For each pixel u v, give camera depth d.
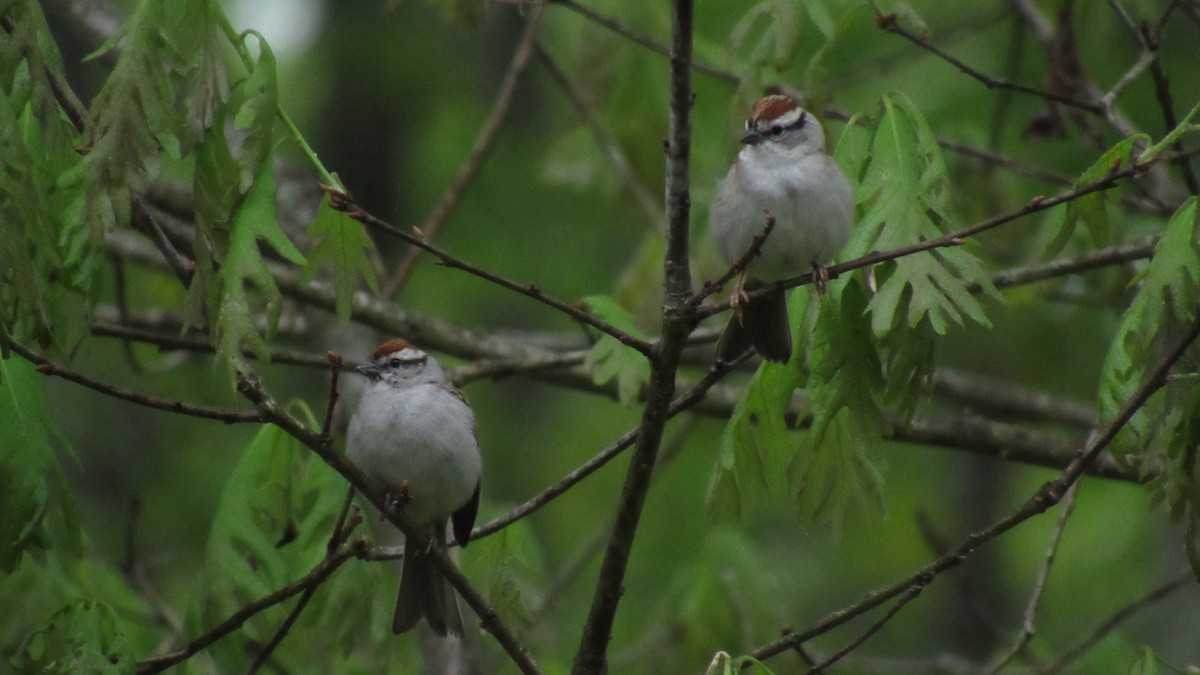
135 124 7.23
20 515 7.79
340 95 18.27
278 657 11.46
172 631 11.46
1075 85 12.32
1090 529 19.39
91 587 11.34
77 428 18.17
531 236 18.34
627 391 10.25
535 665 8.16
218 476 18.05
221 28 7.47
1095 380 15.53
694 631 13.02
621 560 7.88
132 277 17.56
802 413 8.16
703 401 12.09
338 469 7.68
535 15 13.93
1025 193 15.42
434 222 13.25
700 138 14.70
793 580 19.91
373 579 9.41
